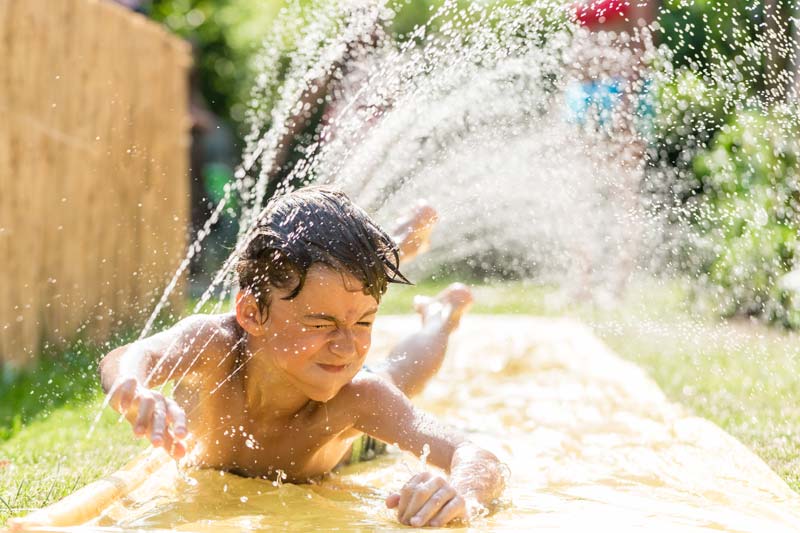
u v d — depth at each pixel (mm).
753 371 6105
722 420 5051
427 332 4770
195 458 3809
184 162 9711
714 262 7891
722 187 7863
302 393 3635
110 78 8164
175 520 3090
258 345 3566
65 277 7305
